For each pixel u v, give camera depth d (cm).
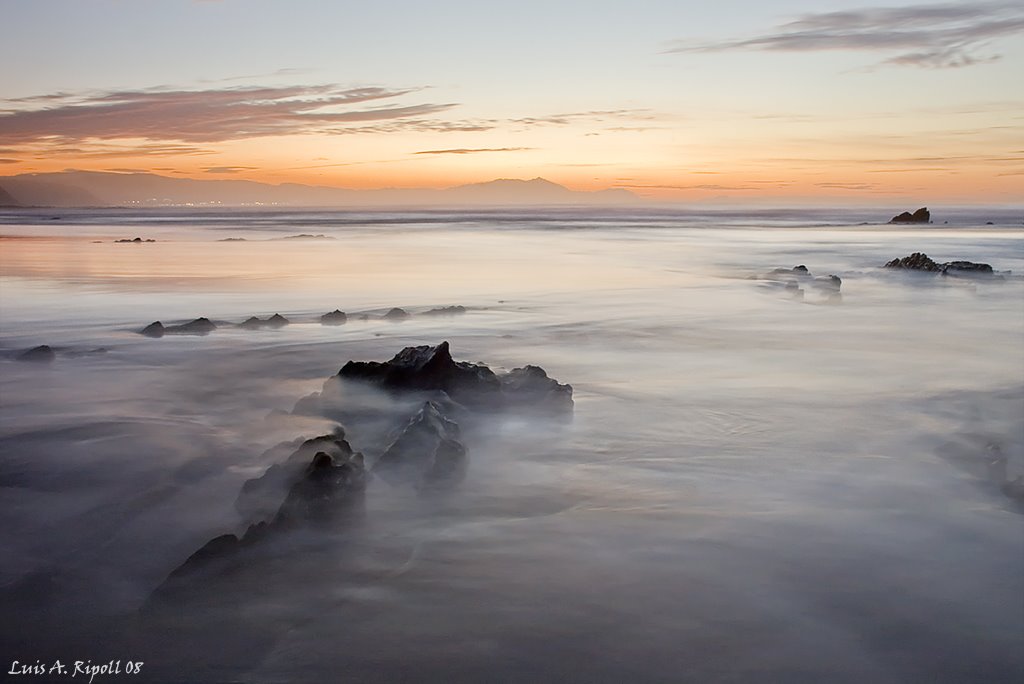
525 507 598
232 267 3019
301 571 486
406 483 630
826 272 2956
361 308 1836
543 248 4556
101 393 982
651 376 1107
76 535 550
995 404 945
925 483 661
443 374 890
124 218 11025
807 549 525
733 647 404
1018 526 566
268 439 767
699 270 3045
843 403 948
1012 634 418
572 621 428
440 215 15362
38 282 2362
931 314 1797
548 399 895
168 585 465
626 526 562
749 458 729
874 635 417
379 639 412
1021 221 11125
